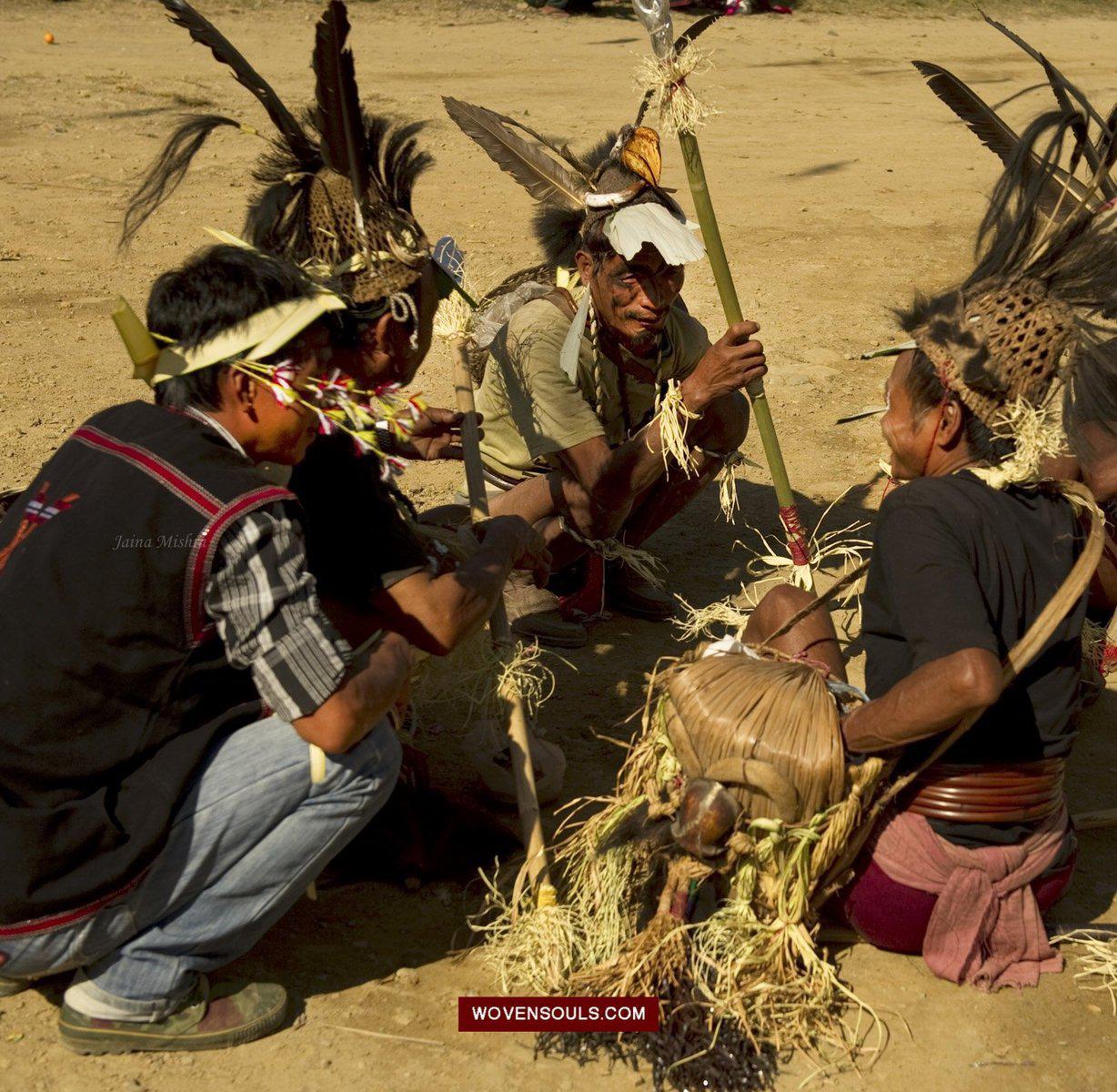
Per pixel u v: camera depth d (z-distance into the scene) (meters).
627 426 3.85
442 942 2.76
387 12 17.88
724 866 2.45
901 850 2.54
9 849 2.18
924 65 3.24
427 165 2.74
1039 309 2.26
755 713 2.39
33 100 11.42
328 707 2.21
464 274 3.38
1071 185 2.60
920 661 2.24
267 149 9.98
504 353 3.69
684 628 4.13
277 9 17.22
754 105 13.27
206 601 2.18
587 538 3.86
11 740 2.17
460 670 3.09
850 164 10.73
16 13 16.03
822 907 2.78
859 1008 2.56
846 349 6.57
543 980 2.56
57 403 5.47
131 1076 2.37
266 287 2.24
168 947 2.37
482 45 15.98
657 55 3.17
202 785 2.29
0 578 2.23
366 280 2.54
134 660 2.18
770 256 8.12
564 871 2.94
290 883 2.42
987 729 2.45
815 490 5.13
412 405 2.61
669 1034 2.45
